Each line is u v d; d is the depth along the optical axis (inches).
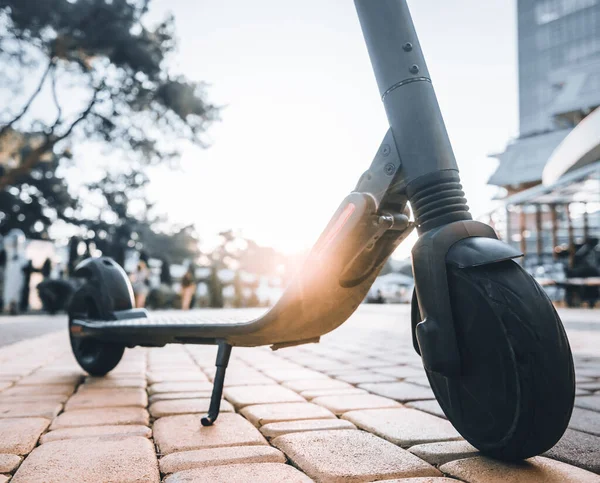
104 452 56.2
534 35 3998.5
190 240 1187.3
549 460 51.5
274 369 129.8
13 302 685.9
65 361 152.1
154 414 77.2
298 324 66.2
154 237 1116.5
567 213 631.8
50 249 1085.1
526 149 1886.1
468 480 45.7
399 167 53.9
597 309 541.3
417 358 153.8
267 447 58.2
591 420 70.9
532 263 650.2
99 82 765.9
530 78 3988.7
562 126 1813.5
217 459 53.2
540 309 44.8
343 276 61.3
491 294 45.9
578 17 3757.4
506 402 45.4
